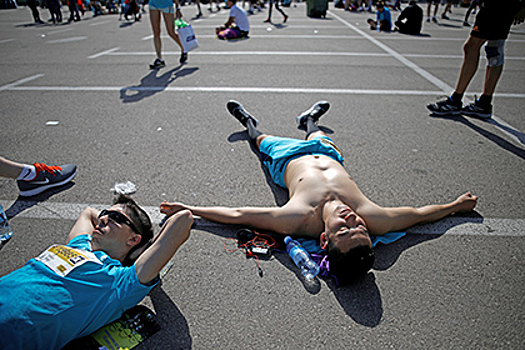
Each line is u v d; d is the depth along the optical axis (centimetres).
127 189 332
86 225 259
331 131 451
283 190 337
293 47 909
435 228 290
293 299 230
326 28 1241
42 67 736
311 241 272
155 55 827
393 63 762
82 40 1045
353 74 681
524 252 267
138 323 212
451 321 216
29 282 190
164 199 322
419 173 363
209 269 251
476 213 307
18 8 2392
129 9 1531
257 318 217
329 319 217
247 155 395
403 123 477
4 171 303
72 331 192
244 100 550
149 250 211
